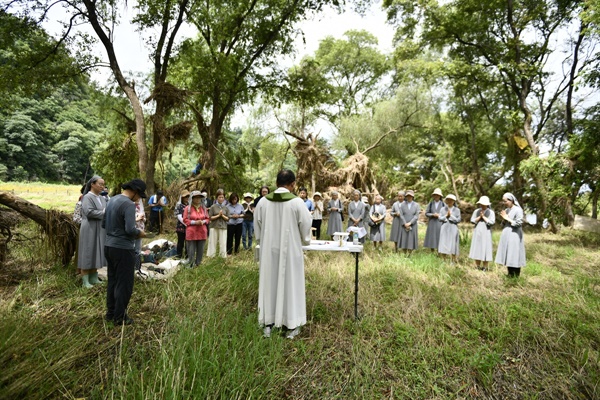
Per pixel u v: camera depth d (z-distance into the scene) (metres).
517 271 6.22
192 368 2.58
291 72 15.16
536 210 14.16
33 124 48.09
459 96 17.17
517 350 3.46
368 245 9.72
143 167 10.33
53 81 10.61
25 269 5.29
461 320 4.07
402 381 2.88
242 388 2.51
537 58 14.27
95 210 4.57
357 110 29.27
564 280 5.89
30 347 2.81
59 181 49.44
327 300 4.63
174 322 3.50
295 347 3.36
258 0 13.09
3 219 5.78
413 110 21.03
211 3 12.48
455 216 7.45
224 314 3.77
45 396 2.35
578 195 12.60
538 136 16.25
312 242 4.46
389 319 4.06
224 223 6.98
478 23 14.57
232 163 14.55
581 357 3.23
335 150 21.86
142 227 5.59
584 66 10.64
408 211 8.34
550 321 4.02
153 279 4.98
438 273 6.19
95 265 4.62
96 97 12.27
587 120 11.33
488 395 2.79
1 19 9.53
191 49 11.65
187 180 13.04
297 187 16.69
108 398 2.36
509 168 17.34
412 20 15.84
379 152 21.94
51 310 3.75
